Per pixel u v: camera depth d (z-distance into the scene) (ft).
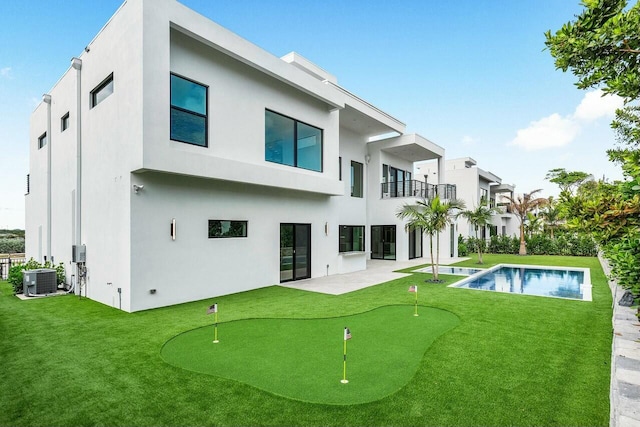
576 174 106.32
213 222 28.66
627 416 9.16
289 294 29.63
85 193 29.09
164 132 23.00
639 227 9.41
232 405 10.83
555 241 74.02
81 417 10.18
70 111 32.32
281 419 10.03
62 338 17.47
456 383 12.41
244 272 31.14
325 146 39.91
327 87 38.09
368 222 62.49
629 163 10.02
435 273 37.86
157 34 22.67
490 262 57.67
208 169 25.81
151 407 10.72
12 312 23.00
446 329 19.25
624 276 11.72
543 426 9.72
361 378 12.82
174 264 25.50
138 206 23.41
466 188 94.99
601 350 15.81
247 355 15.20
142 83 21.83
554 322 20.58
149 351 15.64
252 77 30.78
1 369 13.62
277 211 34.78
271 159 33.01
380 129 56.90
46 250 37.09
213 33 26.00
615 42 9.60
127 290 23.09
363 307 24.63
